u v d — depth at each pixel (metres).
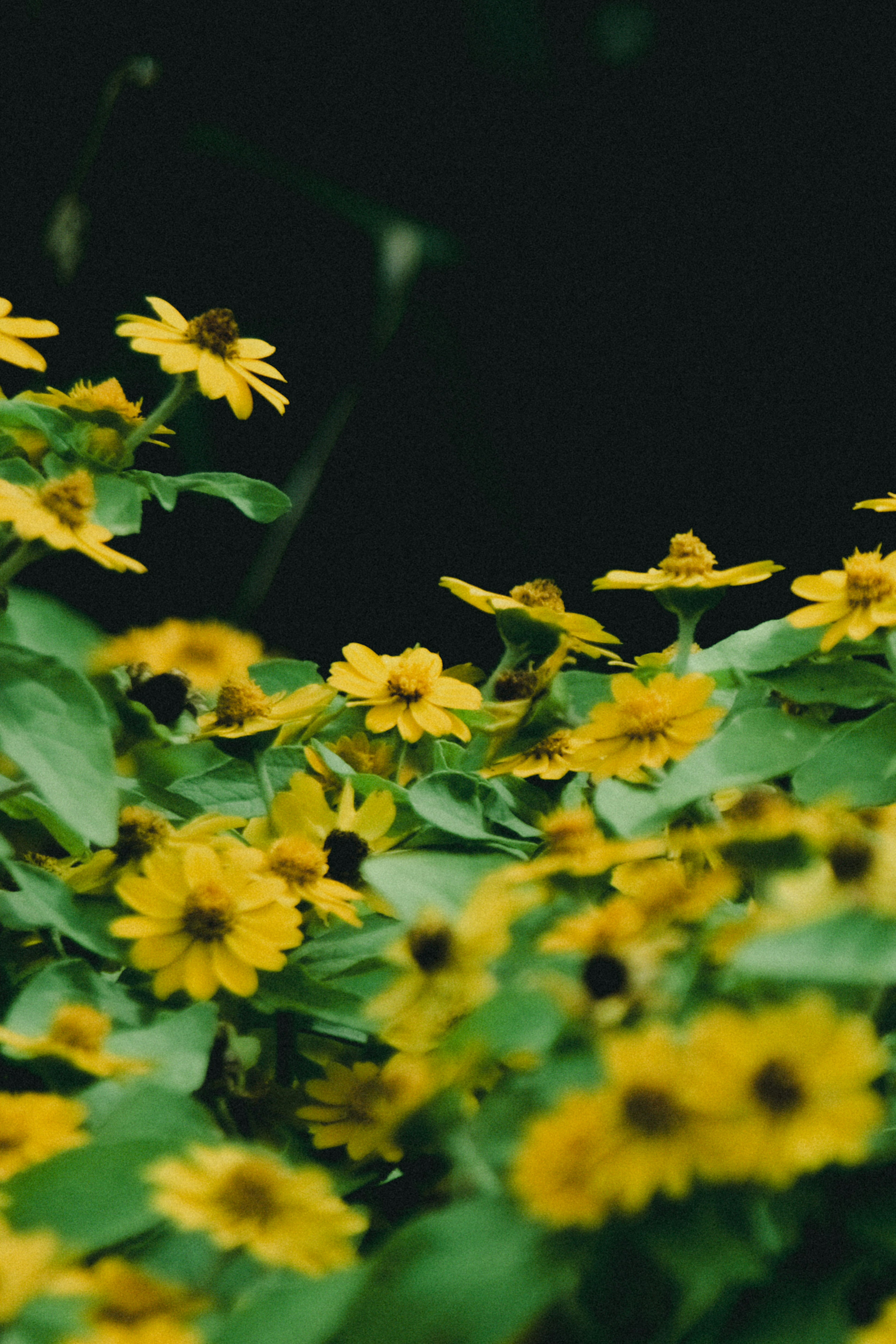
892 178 1.14
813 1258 0.55
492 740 0.67
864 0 1.13
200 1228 0.55
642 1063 0.55
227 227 1.15
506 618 0.67
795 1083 0.54
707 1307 0.55
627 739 0.63
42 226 1.05
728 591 1.02
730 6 1.15
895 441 1.13
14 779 0.65
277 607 1.12
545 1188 0.54
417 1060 0.59
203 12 1.09
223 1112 0.61
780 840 0.58
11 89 1.03
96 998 0.60
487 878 0.58
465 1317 0.53
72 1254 0.56
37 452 0.66
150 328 0.65
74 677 0.60
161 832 0.63
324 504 1.15
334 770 0.64
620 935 0.57
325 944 0.62
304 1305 0.55
